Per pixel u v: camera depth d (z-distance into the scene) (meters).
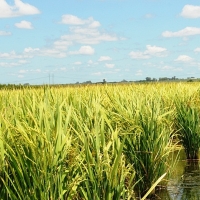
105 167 5.53
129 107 9.32
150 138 8.07
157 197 7.62
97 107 7.28
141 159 7.89
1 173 5.19
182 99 13.33
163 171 8.11
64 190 5.08
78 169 5.69
